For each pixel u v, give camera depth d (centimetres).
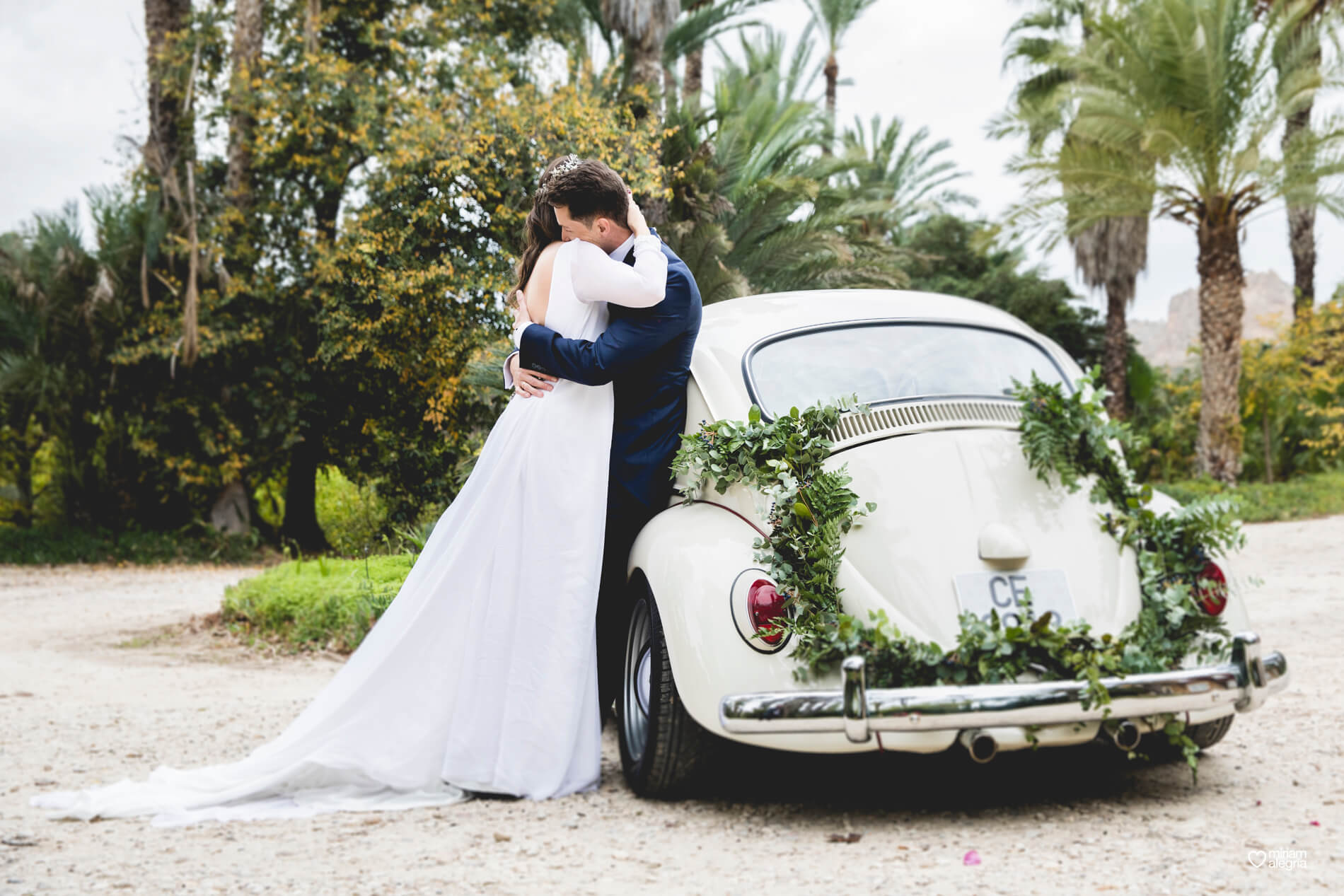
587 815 344
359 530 1119
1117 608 334
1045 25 2630
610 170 385
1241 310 2136
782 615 316
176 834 333
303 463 2102
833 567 321
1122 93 1922
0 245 1930
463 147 1609
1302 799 331
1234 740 416
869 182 2481
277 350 1944
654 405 385
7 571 1772
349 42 2120
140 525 2077
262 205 1955
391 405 1891
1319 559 1138
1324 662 573
